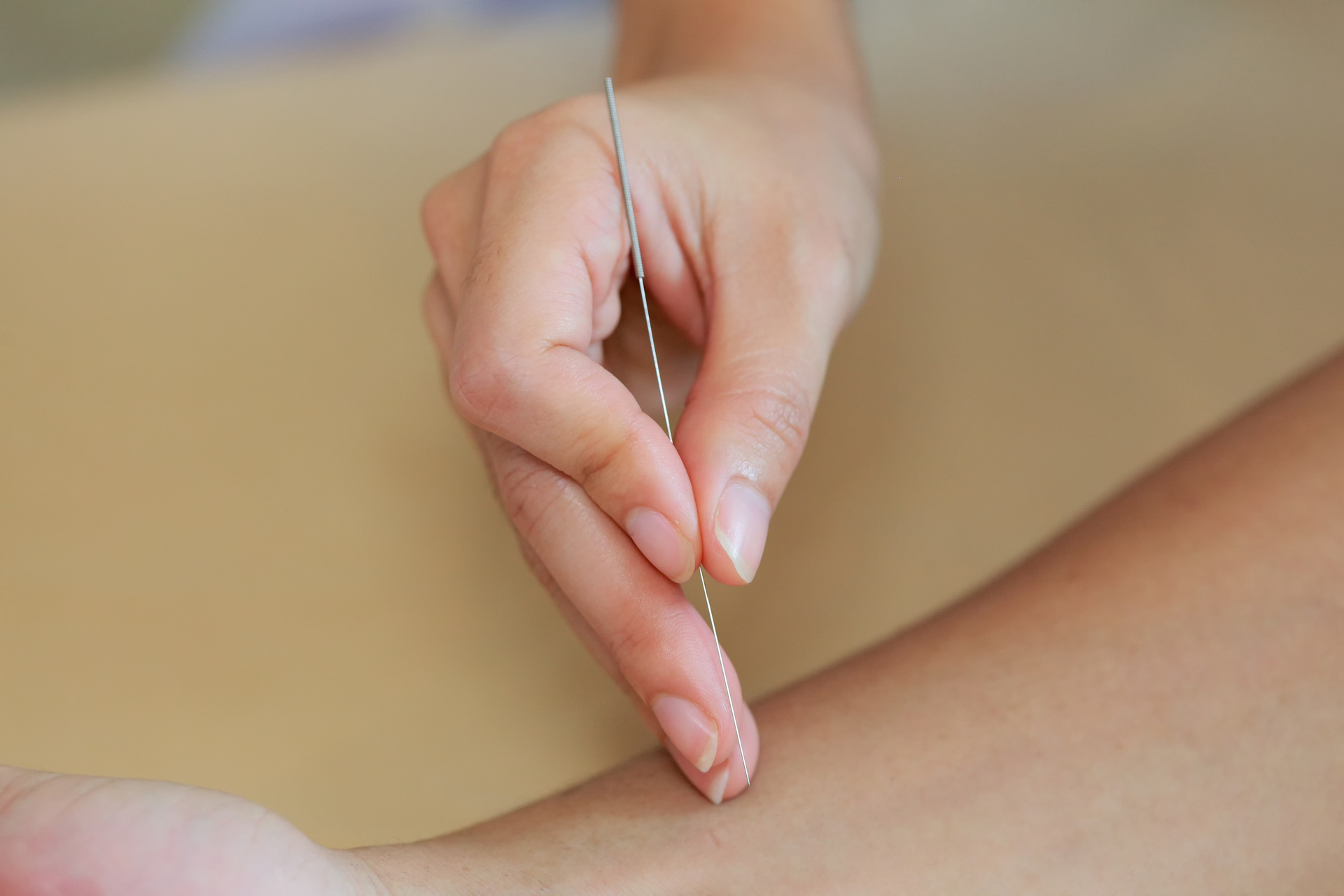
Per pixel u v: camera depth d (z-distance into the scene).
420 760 0.41
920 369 0.47
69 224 0.58
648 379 0.43
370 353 0.50
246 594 0.44
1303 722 0.37
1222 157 0.53
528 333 0.37
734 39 0.46
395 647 0.43
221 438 0.48
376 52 0.78
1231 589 0.38
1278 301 0.48
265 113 0.70
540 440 0.37
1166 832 0.36
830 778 0.38
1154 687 0.38
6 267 0.55
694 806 0.37
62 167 0.64
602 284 0.39
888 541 0.44
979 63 0.65
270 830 0.33
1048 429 0.46
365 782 0.41
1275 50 0.62
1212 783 0.37
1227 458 0.40
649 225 0.40
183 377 0.49
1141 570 0.39
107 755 0.41
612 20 0.78
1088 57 0.64
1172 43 0.64
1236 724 0.37
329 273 0.53
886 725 0.38
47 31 0.79
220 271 0.54
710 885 0.36
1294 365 0.46
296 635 0.43
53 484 0.47
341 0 0.80
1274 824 0.36
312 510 0.46
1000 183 0.53
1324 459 0.39
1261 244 0.50
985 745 0.38
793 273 0.40
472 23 0.80
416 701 0.42
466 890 0.35
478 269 0.38
